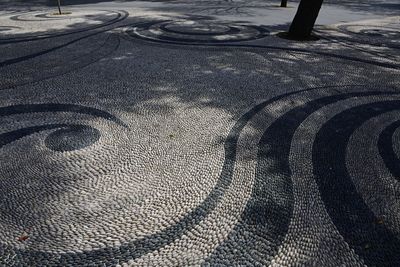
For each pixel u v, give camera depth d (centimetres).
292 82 701
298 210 350
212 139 479
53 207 344
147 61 813
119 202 354
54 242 303
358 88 677
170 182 387
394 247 310
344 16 1641
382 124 531
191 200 360
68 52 879
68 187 373
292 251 302
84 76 704
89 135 476
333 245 310
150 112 551
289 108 581
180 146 459
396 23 1459
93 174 396
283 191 378
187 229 322
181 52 898
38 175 391
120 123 513
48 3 1877
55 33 1090
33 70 735
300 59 866
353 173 412
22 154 429
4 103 567
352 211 351
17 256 288
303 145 470
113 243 304
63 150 439
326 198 369
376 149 464
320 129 514
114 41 998
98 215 335
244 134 495
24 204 346
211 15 1534
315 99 619
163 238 311
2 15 1436
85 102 579
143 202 355
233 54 895
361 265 290
